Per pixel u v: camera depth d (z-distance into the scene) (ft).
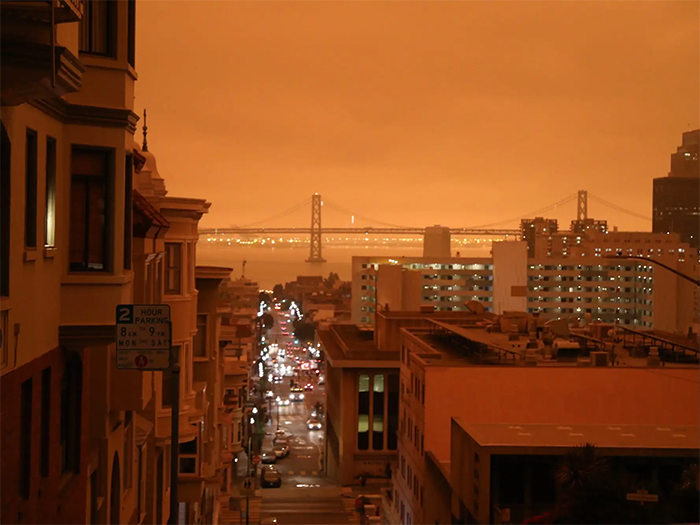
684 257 570.05
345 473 260.01
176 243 87.86
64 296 49.47
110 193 51.13
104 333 50.37
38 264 45.03
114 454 64.34
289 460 314.35
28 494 43.57
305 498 228.43
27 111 42.93
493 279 593.42
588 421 130.82
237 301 602.03
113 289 50.67
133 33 56.18
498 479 91.66
